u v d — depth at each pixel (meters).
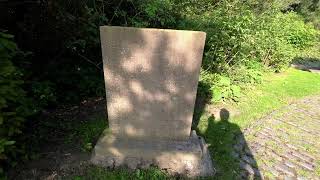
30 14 4.26
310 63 11.71
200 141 3.76
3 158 2.76
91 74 5.23
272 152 4.26
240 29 6.36
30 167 3.26
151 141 3.60
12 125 2.97
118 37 3.20
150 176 3.32
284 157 4.18
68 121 4.33
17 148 3.28
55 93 4.52
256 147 4.34
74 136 3.95
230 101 5.81
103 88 5.15
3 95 2.79
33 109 3.61
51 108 4.67
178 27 6.14
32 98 3.76
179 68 3.31
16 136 3.37
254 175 3.64
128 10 5.50
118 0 5.23
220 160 3.79
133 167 3.44
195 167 3.46
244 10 7.60
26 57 4.36
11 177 3.09
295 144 4.59
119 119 3.56
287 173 3.80
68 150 3.62
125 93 3.44
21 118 3.04
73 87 5.00
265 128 5.02
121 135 3.64
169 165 3.45
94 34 4.96
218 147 4.09
